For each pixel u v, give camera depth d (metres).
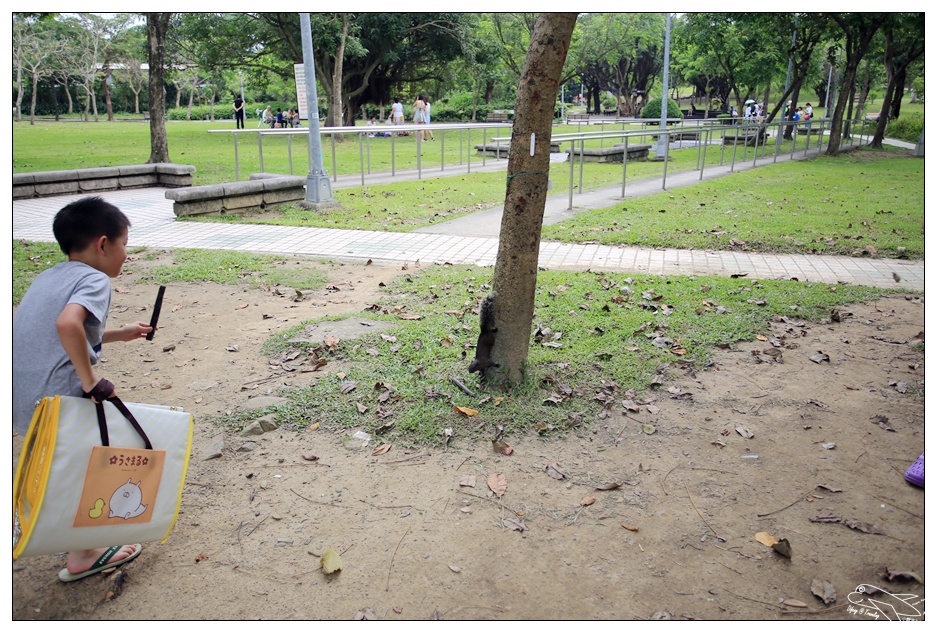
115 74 64.19
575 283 6.74
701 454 3.66
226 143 28.77
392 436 3.82
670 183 15.23
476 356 4.28
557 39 3.59
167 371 4.80
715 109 60.94
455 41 33.09
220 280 7.16
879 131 27.05
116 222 2.53
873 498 3.26
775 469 3.52
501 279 4.14
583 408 4.10
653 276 7.09
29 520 2.26
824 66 40.41
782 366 4.78
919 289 6.64
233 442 3.79
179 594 2.67
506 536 3.00
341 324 5.56
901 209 11.37
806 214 10.90
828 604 2.60
